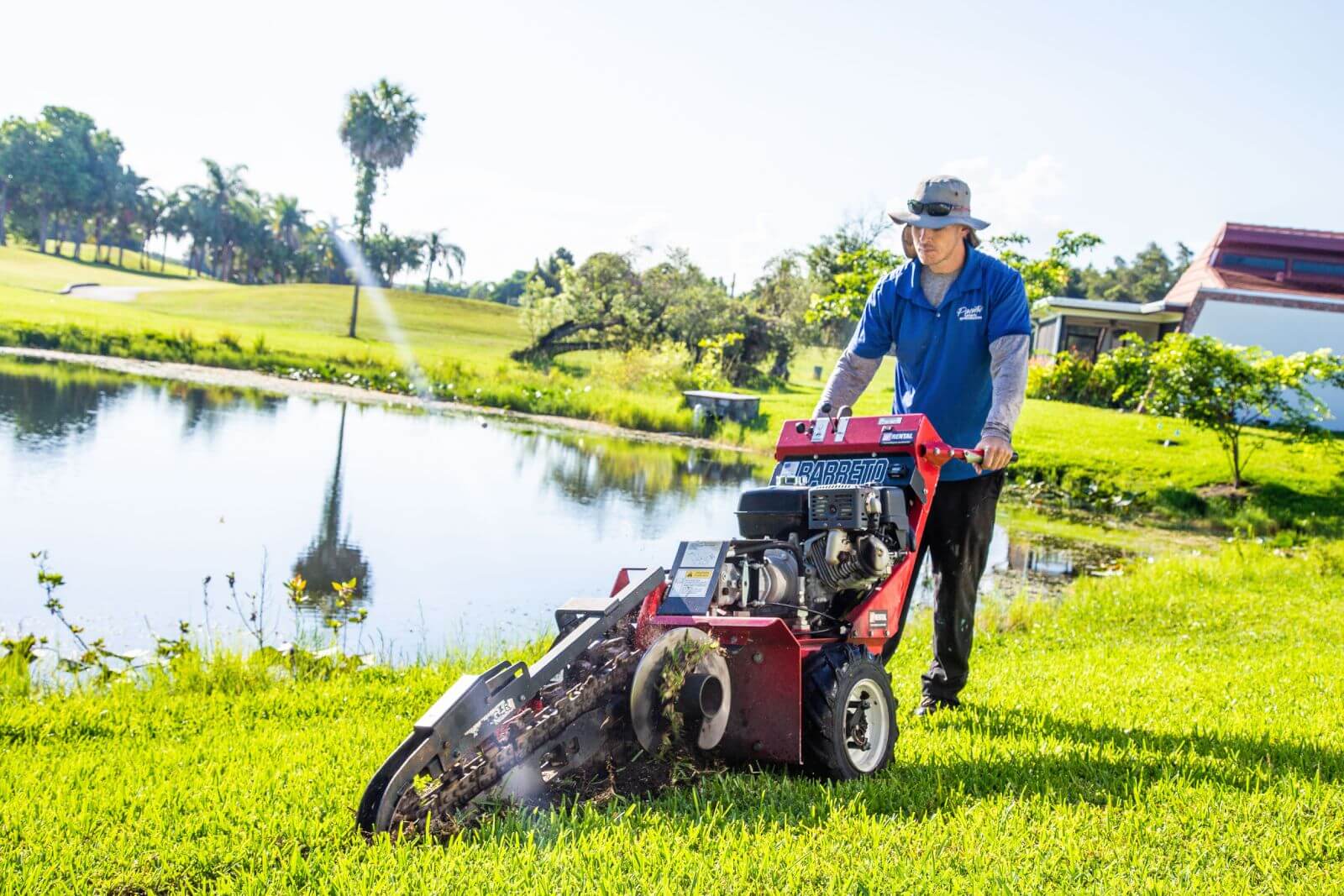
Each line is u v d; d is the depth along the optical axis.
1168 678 6.94
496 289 147.75
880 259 21.81
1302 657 7.88
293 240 133.00
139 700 5.88
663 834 3.40
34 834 3.47
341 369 32.25
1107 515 21.38
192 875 3.19
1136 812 3.89
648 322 45.62
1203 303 34.56
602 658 4.00
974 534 5.64
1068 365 35.34
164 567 10.02
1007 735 5.20
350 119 67.62
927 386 5.57
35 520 11.41
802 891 3.06
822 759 4.18
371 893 2.92
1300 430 25.92
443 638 8.34
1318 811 3.91
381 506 13.86
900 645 8.28
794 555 4.64
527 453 20.75
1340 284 41.41
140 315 45.34
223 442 17.97
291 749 4.65
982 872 3.21
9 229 127.00
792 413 31.67
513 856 3.17
